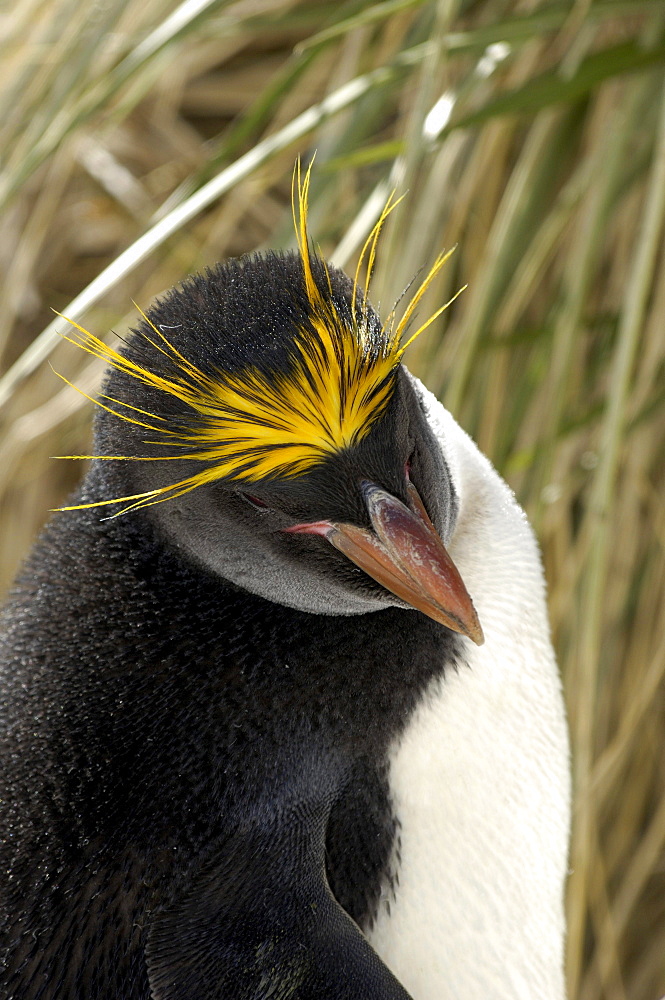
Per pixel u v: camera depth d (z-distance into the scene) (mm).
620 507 5531
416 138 4406
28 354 4766
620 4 4898
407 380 3305
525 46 5242
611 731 5816
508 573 3449
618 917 5727
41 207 6449
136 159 7293
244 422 2926
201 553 3125
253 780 3010
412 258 4754
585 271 4797
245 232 7012
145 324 3090
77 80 5188
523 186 5176
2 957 2932
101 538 3195
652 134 5148
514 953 3283
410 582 2916
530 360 5539
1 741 3092
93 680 3088
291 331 2955
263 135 6945
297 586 3111
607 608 5559
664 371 5461
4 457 6613
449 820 3182
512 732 3287
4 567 7168
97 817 2979
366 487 3016
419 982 3176
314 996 2814
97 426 3156
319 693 3088
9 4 5980
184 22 5016
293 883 2957
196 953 2844
